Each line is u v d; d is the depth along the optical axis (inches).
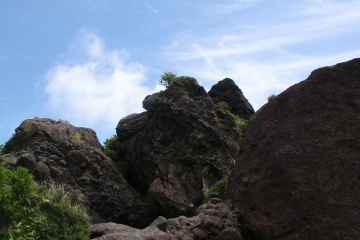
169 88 1031.0
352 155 408.8
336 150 416.5
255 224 417.4
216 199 495.8
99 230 444.8
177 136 956.6
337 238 370.9
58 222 362.3
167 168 906.7
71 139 922.7
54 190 392.2
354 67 462.0
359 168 399.5
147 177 955.3
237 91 1174.3
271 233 402.0
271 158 439.8
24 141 894.4
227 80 1184.2
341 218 378.9
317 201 394.3
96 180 893.8
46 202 360.8
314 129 437.4
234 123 999.0
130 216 886.4
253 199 433.4
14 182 333.4
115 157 1033.5
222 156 911.7
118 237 399.5
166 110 975.0
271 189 423.5
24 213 330.3
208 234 431.2
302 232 386.3
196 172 887.1
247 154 475.8
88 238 376.2
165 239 415.5
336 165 407.8
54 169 837.8
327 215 384.2
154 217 894.4
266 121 476.1
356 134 419.5
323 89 457.7
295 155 427.5
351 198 386.6
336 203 387.5
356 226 371.6
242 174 467.5
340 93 450.0
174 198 849.5
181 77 1048.8
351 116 432.5
